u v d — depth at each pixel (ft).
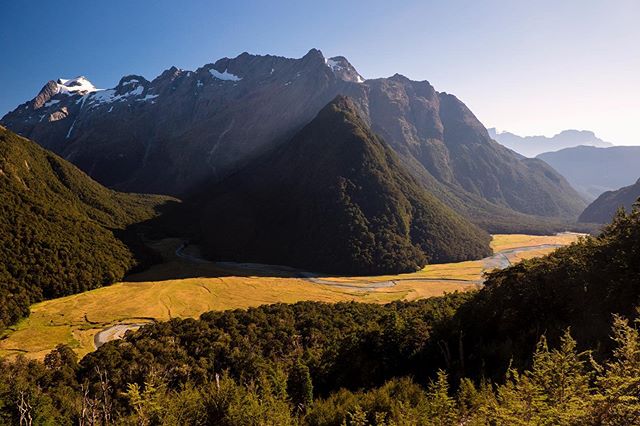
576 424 23.31
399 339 94.32
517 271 94.02
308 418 55.42
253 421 49.67
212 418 50.26
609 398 22.95
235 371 114.42
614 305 61.87
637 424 21.93
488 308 87.20
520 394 29.37
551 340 61.00
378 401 52.70
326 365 97.76
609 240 78.28
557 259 92.02
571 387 26.68
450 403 39.27
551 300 74.23
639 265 63.72
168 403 48.06
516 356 63.21
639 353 25.05
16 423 68.85
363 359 94.22
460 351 74.18
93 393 102.99
